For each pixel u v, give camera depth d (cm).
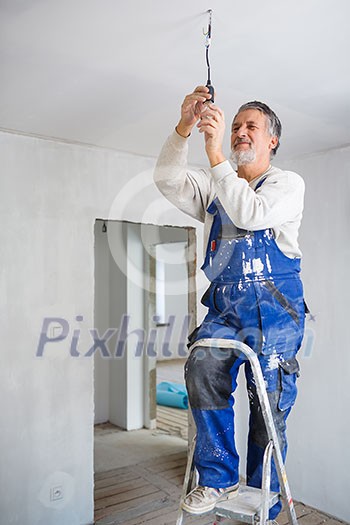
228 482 174
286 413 185
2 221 315
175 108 273
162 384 728
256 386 169
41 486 323
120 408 601
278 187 167
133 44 199
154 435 564
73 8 173
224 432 175
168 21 181
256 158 181
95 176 352
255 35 191
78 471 338
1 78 232
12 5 171
